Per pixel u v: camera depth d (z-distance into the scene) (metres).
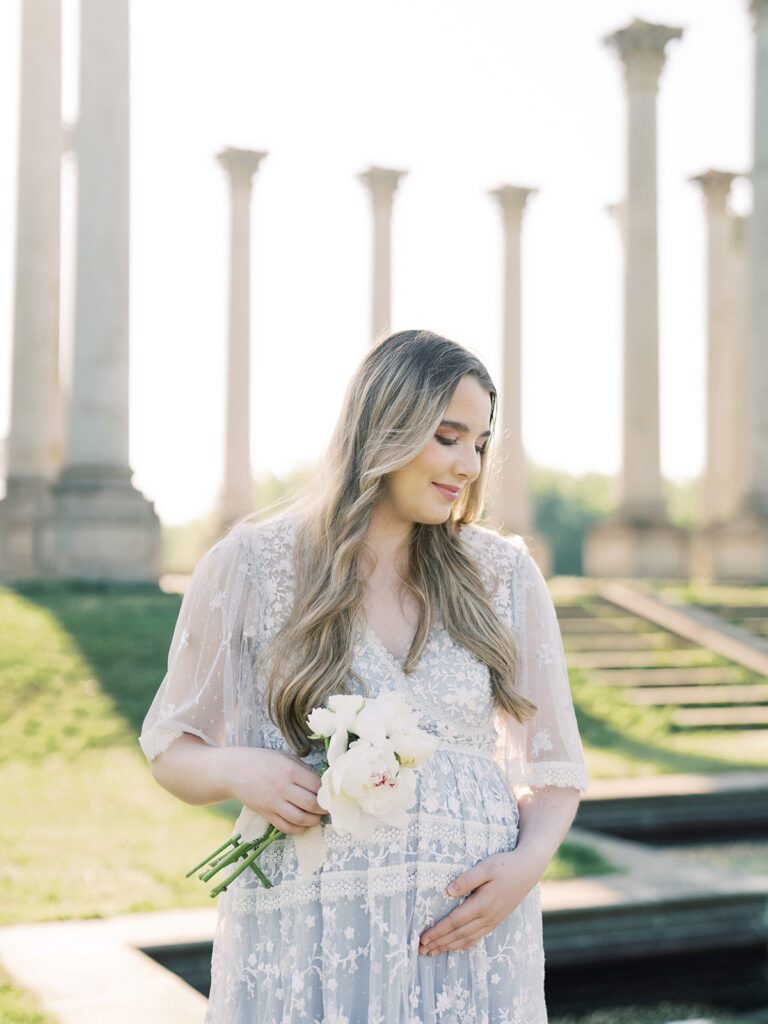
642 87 25.64
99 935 5.84
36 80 21.28
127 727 10.77
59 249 21.56
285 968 2.31
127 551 17.55
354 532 2.42
